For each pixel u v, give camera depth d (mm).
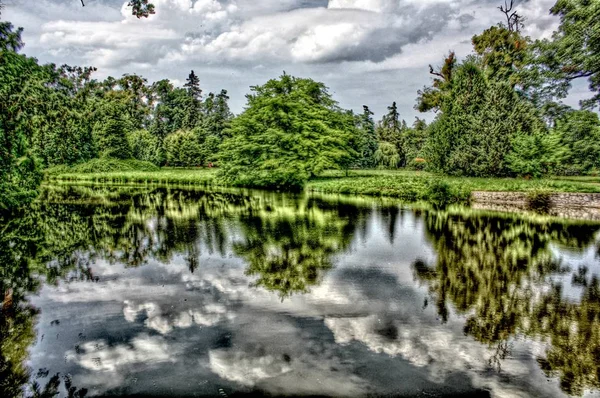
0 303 7562
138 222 16359
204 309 7129
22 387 4922
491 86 27578
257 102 35281
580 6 23156
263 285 8344
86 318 6832
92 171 52938
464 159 27500
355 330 6254
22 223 16344
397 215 17484
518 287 8109
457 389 4773
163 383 4949
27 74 17000
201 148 66375
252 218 17203
